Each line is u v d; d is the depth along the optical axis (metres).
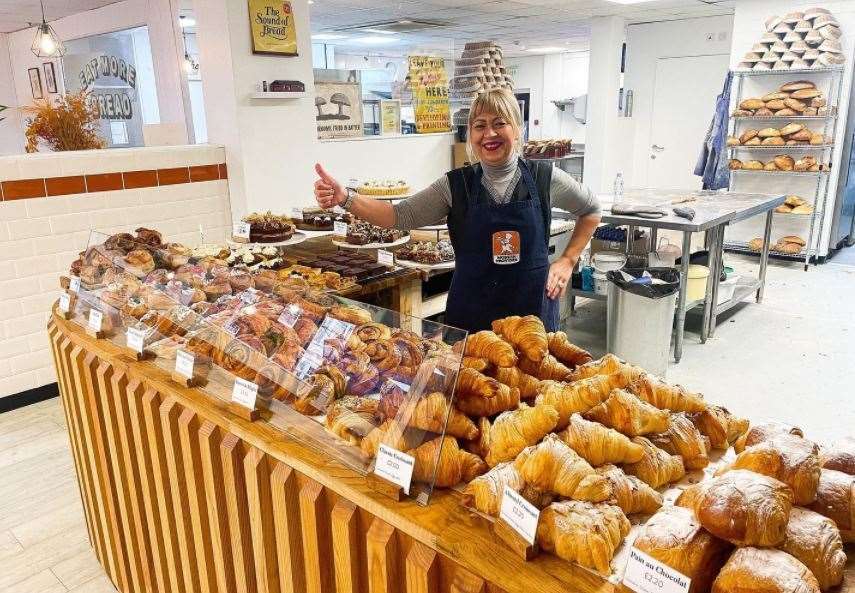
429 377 1.24
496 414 1.27
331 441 1.29
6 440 3.35
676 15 8.62
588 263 4.99
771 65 6.45
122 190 3.96
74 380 2.10
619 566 0.94
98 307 2.03
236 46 4.29
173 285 1.97
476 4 7.88
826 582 0.85
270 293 1.80
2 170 3.46
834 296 5.58
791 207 6.54
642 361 3.88
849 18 6.14
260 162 4.57
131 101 7.33
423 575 1.06
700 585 0.84
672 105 9.28
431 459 1.14
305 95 4.76
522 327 1.42
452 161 6.82
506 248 2.33
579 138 15.00
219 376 1.59
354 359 1.39
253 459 1.41
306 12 4.67
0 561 2.45
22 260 3.62
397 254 3.40
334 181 2.36
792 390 3.78
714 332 4.77
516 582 0.93
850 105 6.40
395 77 16.02
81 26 7.81
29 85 9.18
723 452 1.26
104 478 2.09
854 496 0.95
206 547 1.67
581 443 1.06
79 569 2.40
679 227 3.96
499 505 1.04
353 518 1.20
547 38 11.67
